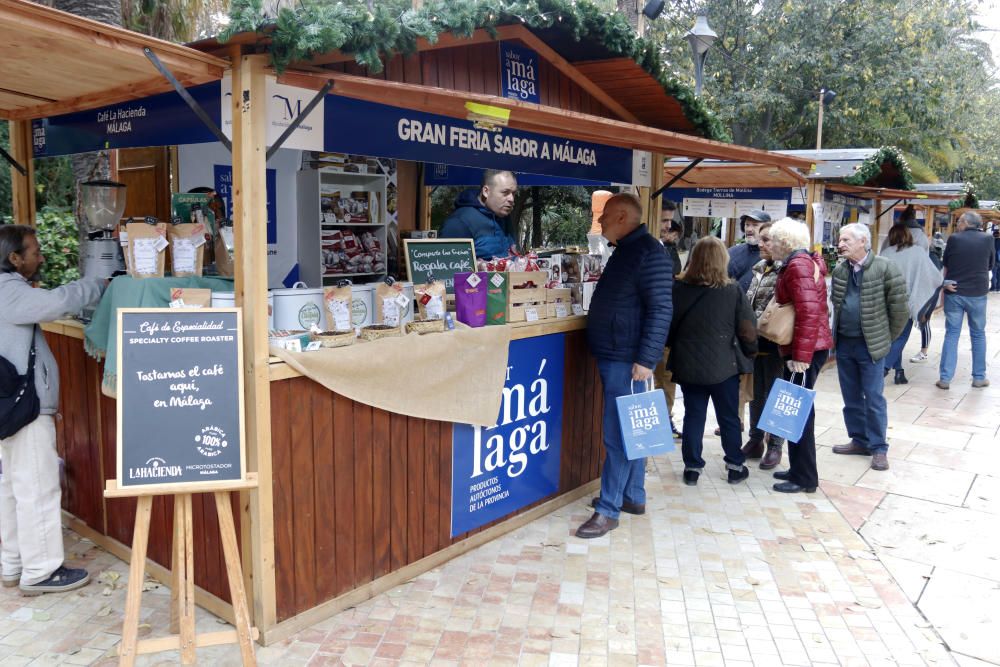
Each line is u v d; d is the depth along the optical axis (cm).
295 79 280
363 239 589
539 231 1259
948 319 840
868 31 1620
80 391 397
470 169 661
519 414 431
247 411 298
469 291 393
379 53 284
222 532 272
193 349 276
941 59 1716
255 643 315
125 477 261
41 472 351
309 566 328
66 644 316
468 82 370
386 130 349
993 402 781
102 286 349
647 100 467
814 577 391
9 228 346
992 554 422
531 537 432
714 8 1678
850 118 1662
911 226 915
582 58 410
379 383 342
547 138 447
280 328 331
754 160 495
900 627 345
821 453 601
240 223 291
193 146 512
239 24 258
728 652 322
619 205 422
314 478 324
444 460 388
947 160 2014
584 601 361
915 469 564
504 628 335
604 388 437
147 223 324
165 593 359
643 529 446
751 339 493
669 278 416
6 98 376
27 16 230
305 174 517
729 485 525
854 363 578
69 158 920
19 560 365
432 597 361
